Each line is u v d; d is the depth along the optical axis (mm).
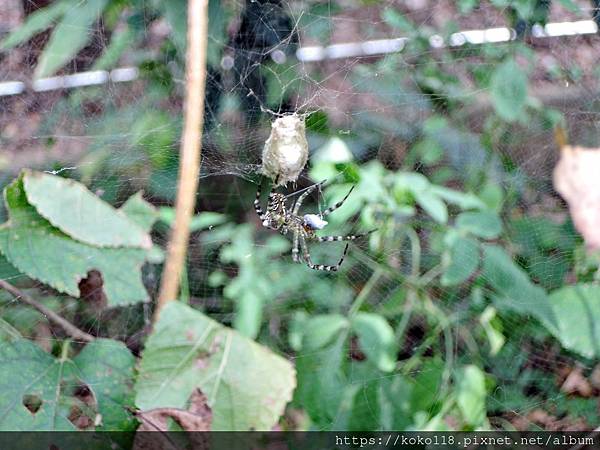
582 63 3057
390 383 2434
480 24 3055
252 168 2852
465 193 2879
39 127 2922
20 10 2979
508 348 2734
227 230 2676
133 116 2891
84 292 2428
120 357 1670
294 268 2838
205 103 2832
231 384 1578
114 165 2779
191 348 1593
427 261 2865
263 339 2711
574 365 2717
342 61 3049
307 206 2996
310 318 2529
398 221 2836
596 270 2725
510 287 2457
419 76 3041
